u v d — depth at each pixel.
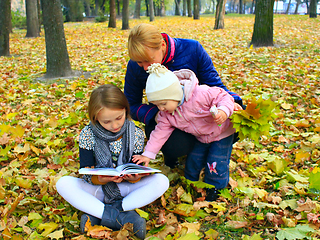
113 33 15.21
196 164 2.48
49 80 6.22
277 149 3.08
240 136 2.19
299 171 2.63
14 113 4.25
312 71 5.65
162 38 2.13
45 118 4.16
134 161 2.21
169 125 2.31
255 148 3.18
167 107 2.14
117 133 2.14
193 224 2.06
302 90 4.61
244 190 2.39
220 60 7.00
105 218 2.00
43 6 6.08
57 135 3.66
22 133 3.56
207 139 2.34
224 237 1.97
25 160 3.06
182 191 2.42
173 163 2.83
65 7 30.77
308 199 2.19
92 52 9.38
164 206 2.27
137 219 1.95
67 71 6.54
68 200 2.06
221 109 2.08
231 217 2.13
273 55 7.28
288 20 20.75
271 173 2.67
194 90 2.20
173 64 2.41
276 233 1.95
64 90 5.38
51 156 3.13
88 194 2.08
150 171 1.92
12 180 2.63
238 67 6.21
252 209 2.23
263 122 2.11
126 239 1.89
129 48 2.07
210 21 23.23
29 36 16.47
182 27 17.77
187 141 2.39
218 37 11.80
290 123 3.58
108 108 1.93
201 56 2.46
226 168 2.38
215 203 2.28
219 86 2.57
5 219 2.12
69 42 12.12
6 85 5.84
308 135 3.31
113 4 18.53
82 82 5.73
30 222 2.19
